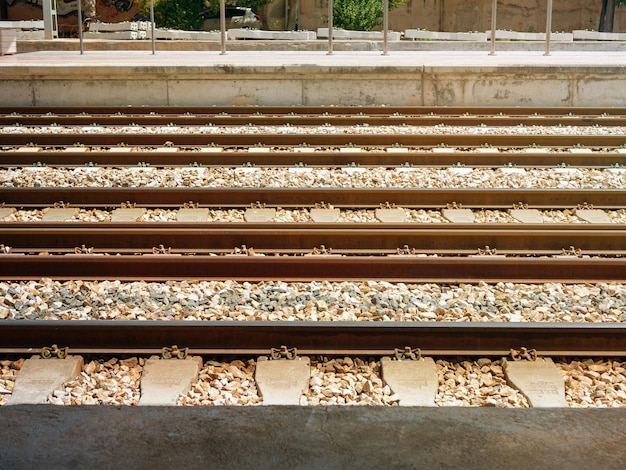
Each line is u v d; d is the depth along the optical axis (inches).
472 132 486.6
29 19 1325.0
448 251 270.5
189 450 109.4
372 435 113.4
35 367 181.5
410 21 1499.8
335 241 271.9
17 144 442.9
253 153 393.7
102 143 446.6
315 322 192.5
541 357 188.5
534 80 576.4
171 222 289.6
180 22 1213.1
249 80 577.6
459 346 190.9
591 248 275.6
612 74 574.2
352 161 394.9
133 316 212.1
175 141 444.5
